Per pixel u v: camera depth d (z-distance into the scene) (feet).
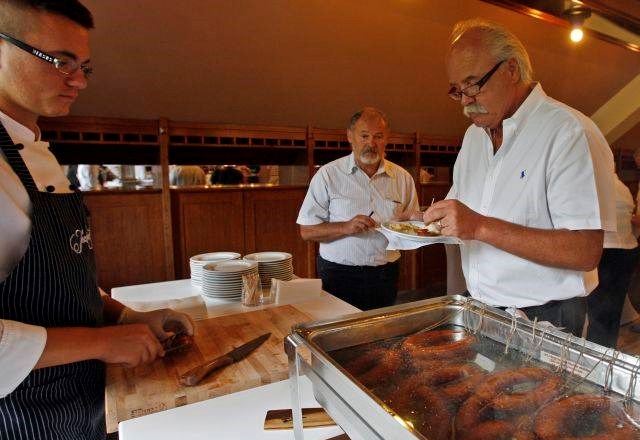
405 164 17.01
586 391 2.04
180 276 12.20
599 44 15.47
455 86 4.29
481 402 1.96
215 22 10.15
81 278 3.06
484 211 4.69
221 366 3.52
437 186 17.04
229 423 2.89
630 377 1.97
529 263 4.15
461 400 2.01
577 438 1.71
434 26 12.39
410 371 2.31
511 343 2.53
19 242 2.52
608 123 20.03
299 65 12.05
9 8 2.35
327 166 8.09
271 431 2.79
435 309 2.90
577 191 3.74
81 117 10.62
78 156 11.98
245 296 5.39
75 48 2.60
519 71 4.10
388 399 2.03
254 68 11.62
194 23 10.00
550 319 4.14
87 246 3.27
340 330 2.57
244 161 14.78
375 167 8.03
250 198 12.98
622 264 8.43
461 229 3.88
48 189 2.96
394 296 8.11
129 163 12.75
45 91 2.58
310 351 2.25
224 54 10.95
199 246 12.41
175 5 9.50
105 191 10.98
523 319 2.55
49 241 2.72
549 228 4.16
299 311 5.01
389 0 11.16
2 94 2.72
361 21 11.48
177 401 3.09
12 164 2.58
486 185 4.70
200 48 10.59
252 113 12.85
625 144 21.12
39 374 2.68
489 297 4.58
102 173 13.74
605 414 1.84
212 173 15.05
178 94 11.42
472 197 5.02
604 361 2.07
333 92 13.29
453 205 3.96
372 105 14.40
